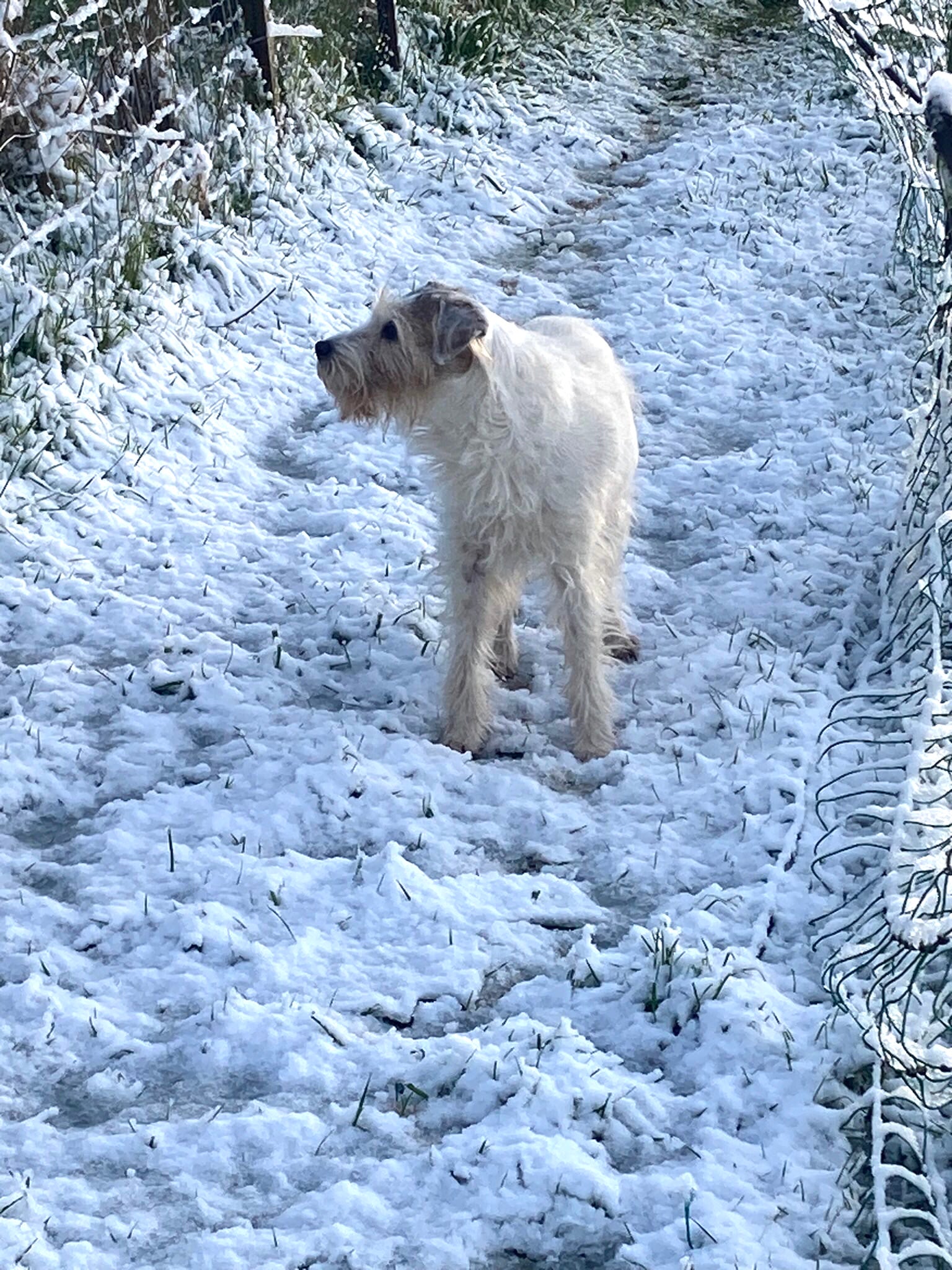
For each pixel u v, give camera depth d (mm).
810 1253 1796
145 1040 2027
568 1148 1877
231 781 2387
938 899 1947
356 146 4535
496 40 5324
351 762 2410
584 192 4676
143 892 2207
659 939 2098
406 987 2086
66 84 3461
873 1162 1813
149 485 3059
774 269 3988
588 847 2305
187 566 2865
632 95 5512
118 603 2750
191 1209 1845
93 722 2521
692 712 2545
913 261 3561
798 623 2719
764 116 5133
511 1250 1811
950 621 2467
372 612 2752
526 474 2355
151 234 3582
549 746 2504
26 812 2359
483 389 2326
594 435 2406
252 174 4004
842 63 3393
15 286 3215
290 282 3750
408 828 2309
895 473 3068
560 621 2463
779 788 2357
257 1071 1993
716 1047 1990
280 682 2600
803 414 3330
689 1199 1826
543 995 2084
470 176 4531
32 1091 1972
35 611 2719
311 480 3172
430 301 2348
